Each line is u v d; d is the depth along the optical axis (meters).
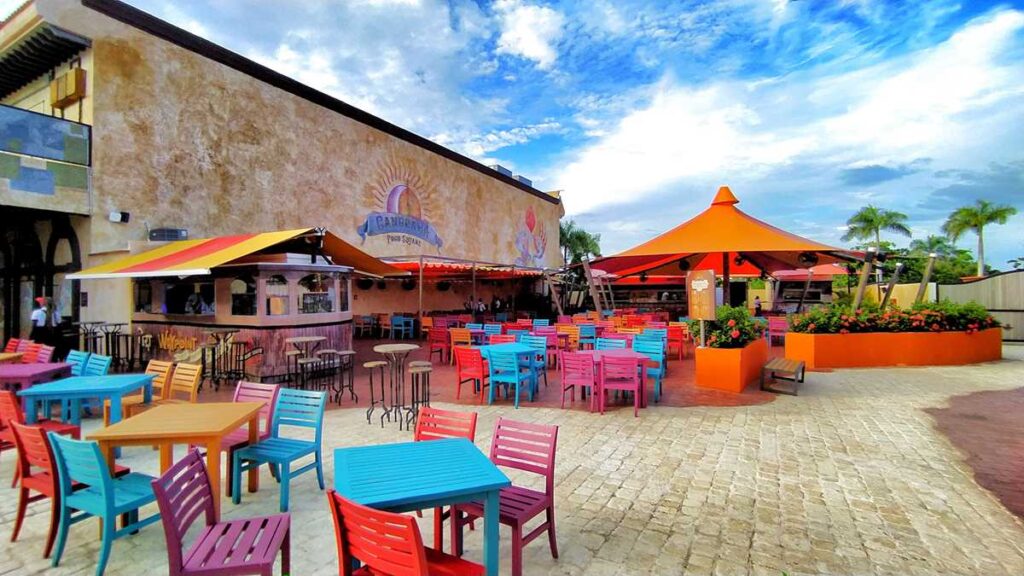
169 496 2.53
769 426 6.77
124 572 3.26
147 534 3.80
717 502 4.39
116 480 3.66
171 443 3.60
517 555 3.05
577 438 6.28
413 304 22.55
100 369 6.81
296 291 10.44
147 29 11.88
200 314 10.49
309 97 15.93
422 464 3.02
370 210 18.34
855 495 4.54
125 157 11.49
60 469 3.35
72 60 11.62
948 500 4.43
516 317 23.50
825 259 13.55
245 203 13.98
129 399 6.07
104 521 3.15
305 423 4.69
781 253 13.30
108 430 3.67
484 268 19.58
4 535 3.78
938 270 34.91
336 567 3.35
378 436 6.41
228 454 4.51
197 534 3.79
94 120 11.02
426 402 7.32
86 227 11.16
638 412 7.53
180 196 12.48
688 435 6.39
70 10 10.59
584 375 7.86
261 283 9.77
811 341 11.42
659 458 5.54
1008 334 17.11
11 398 4.48
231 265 9.96
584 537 3.76
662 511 4.21
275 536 2.84
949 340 11.70
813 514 4.16
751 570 3.30
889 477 4.96
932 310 12.09
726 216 11.58
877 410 7.60
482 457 3.14
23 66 12.21
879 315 11.87
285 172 15.14
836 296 26.48
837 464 5.34
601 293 29.16
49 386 5.37
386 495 2.52
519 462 3.61
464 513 3.92
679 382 9.81
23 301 12.98
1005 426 6.73
